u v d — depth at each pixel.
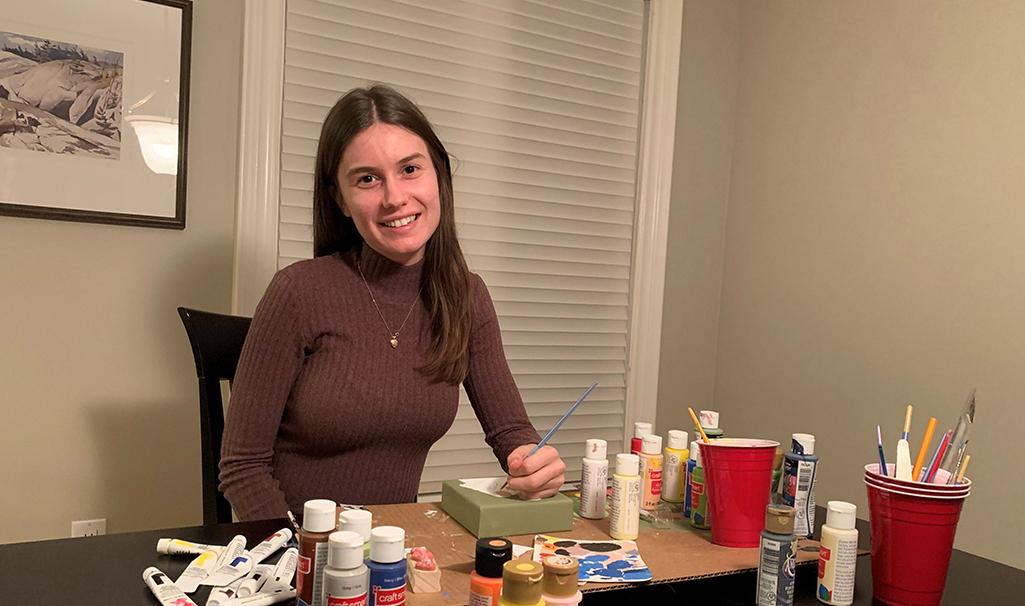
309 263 1.37
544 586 0.74
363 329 1.34
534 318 2.53
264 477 1.24
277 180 2.07
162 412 1.97
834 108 2.40
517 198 2.48
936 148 2.09
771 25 2.65
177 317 1.98
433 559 0.86
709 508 1.05
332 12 2.15
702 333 2.79
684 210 2.73
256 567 0.87
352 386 1.30
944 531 0.88
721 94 2.77
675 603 0.88
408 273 1.38
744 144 2.75
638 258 2.66
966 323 2.00
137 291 1.93
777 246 2.59
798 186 2.52
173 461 1.98
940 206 2.07
